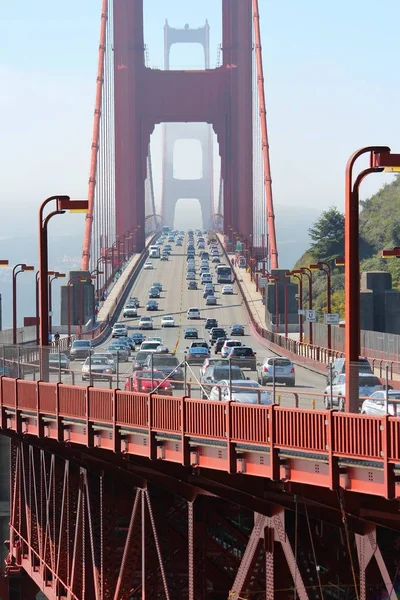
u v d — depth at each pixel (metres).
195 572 45.91
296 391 45.31
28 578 78.31
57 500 65.62
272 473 39.53
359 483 36.22
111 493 56.22
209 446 43.50
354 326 49.59
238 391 50.47
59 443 63.25
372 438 35.50
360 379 42.97
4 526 97.94
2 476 98.50
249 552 41.94
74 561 59.69
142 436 48.62
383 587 37.50
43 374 65.00
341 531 42.38
